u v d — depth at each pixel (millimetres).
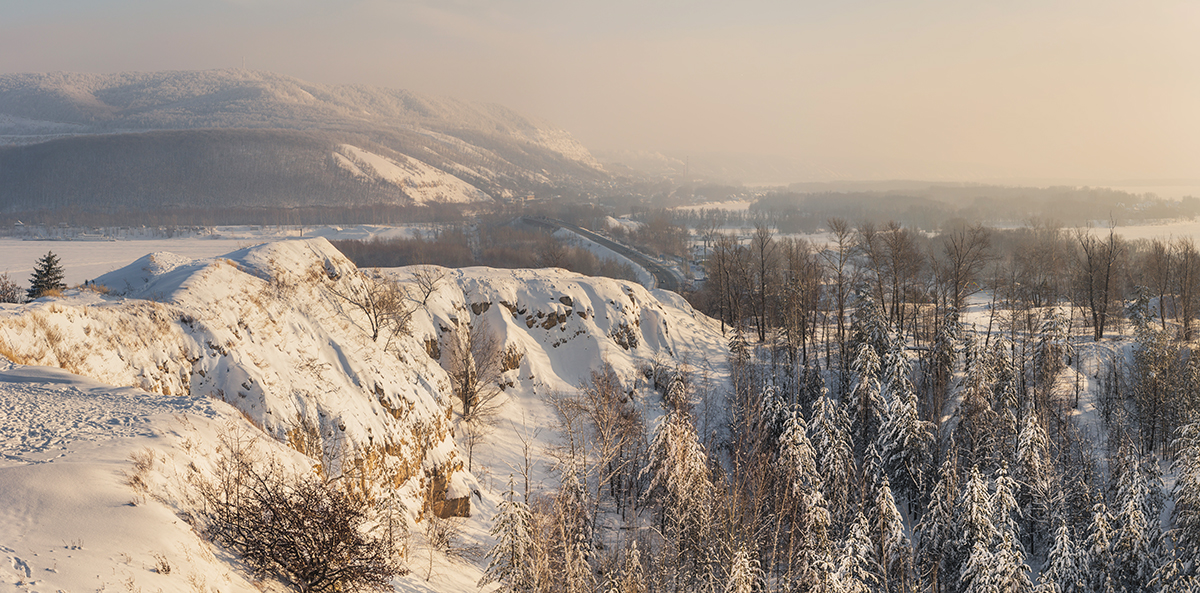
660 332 86000
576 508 36906
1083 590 40781
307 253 54688
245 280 45688
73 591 15172
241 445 26422
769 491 46406
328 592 21750
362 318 55750
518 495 51531
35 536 16812
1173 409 61844
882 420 56562
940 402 61500
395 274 70625
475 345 68875
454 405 61406
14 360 29188
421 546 36062
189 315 39031
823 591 37375
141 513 18828
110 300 37156
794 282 89375
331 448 38188
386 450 42312
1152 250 125625
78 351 32312
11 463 20141
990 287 117812
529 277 80438
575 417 61281
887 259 93562
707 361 83625
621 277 143875
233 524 21531
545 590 29422
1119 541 42938
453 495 46312
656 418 69812
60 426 23578
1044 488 48531
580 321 78375
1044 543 49812
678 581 38812
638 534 46062
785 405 55469
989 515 41156
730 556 38406
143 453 22047
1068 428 60344
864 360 58438
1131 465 47250
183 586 17141
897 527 43781
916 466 51688
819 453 50594
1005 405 57938
